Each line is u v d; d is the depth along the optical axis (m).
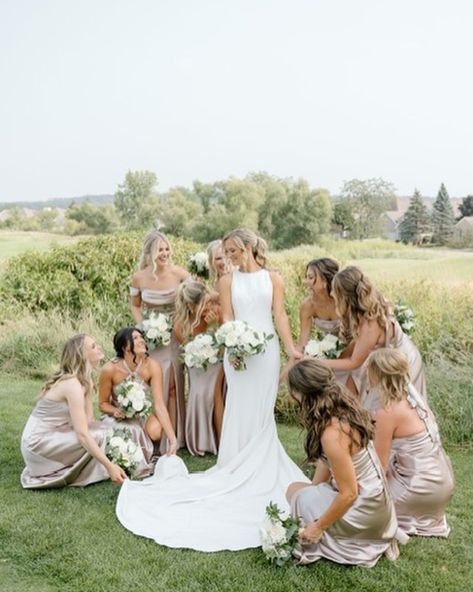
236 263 4.98
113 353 8.45
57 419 4.70
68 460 4.71
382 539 3.64
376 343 4.49
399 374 3.88
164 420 5.23
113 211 49.19
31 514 4.24
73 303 11.11
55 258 11.52
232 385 4.94
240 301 4.91
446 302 8.61
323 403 3.51
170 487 4.63
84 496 4.55
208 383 5.46
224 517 4.24
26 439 4.68
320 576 3.47
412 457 3.90
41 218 51.91
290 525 3.53
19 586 3.39
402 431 3.89
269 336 4.81
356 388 4.83
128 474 4.76
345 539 3.60
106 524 4.11
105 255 11.20
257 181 41.28
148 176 48.16
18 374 8.63
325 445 3.45
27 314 10.55
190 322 5.45
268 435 4.89
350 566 3.57
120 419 5.20
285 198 39.84
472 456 5.52
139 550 3.78
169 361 5.56
